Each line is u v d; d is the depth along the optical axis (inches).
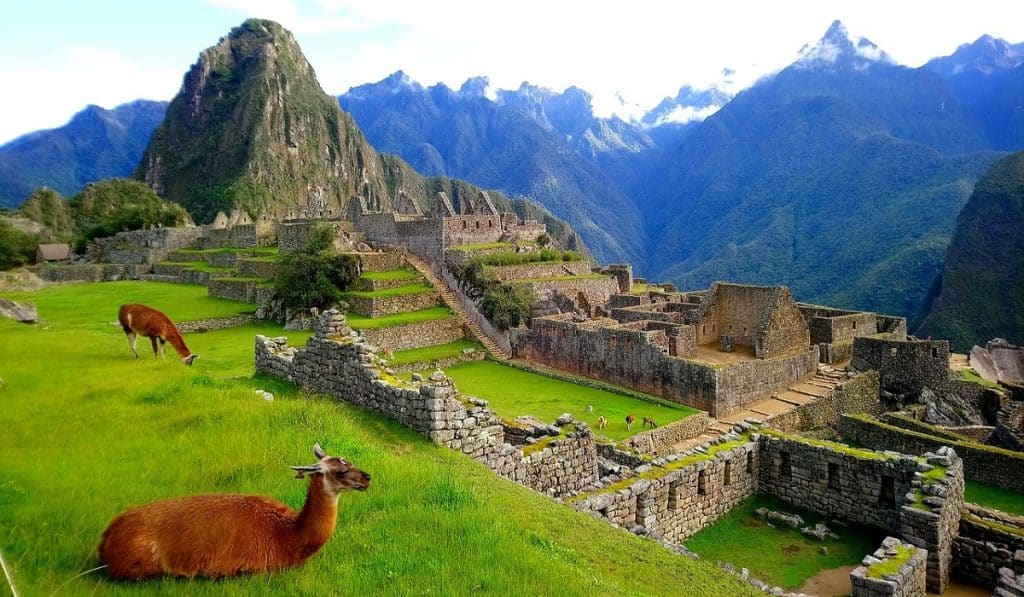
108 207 7337.6
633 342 1633.9
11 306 1505.9
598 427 1257.4
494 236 2797.7
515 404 1470.2
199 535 280.2
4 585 250.1
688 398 1488.7
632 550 500.7
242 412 552.7
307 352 817.5
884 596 509.4
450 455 602.2
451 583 311.1
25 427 501.7
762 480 829.2
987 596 596.4
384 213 2810.0
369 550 333.4
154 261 4050.2
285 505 319.0
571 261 2778.1
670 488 705.0
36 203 6688.0
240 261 2915.8
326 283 2239.2
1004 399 1530.5
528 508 522.6
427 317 2154.3
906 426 1296.8
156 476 395.5
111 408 565.0
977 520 648.4
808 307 2177.7
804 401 1509.6
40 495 346.6
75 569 275.1
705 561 569.0
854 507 737.0
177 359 880.9
